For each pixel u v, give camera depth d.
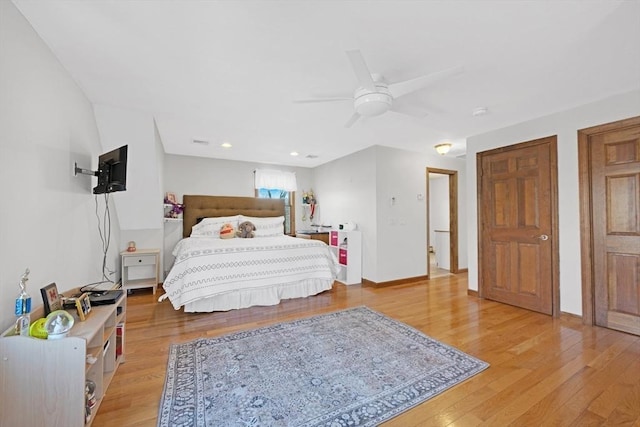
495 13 1.55
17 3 1.47
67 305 1.73
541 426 1.49
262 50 1.91
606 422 1.51
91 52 1.93
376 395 1.74
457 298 3.83
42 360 1.30
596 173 2.83
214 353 2.27
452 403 1.68
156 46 1.87
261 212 5.65
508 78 2.30
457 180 5.45
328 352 2.29
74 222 2.29
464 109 2.97
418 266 4.91
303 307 3.45
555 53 1.94
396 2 1.46
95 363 1.62
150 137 3.22
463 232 5.50
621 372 1.99
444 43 1.83
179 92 2.55
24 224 1.60
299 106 2.87
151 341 2.49
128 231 4.09
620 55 1.96
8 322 1.45
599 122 2.77
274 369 2.03
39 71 1.76
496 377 1.94
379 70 2.15
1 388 1.26
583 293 2.90
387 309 3.37
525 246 3.38
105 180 2.45
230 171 5.48
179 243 4.55
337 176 5.45
